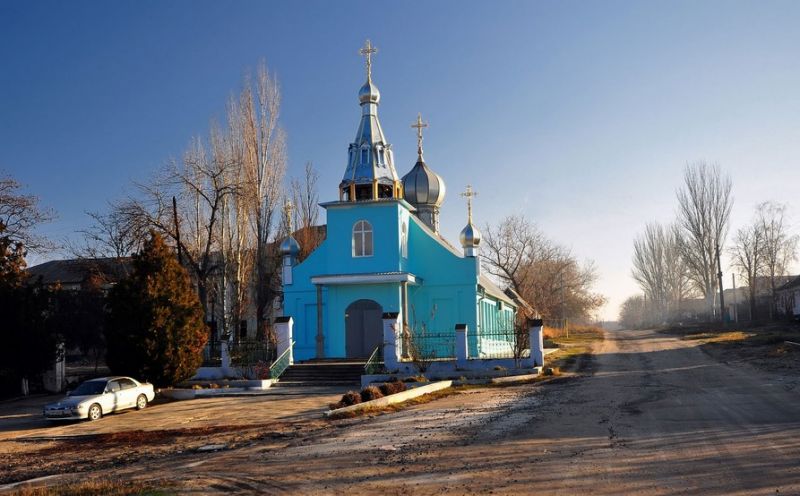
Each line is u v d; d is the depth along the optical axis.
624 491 9.77
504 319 57.41
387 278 38.44
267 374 33.09
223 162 44.50
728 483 9.96
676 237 93.44
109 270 51.50
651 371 30.28
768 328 58.56
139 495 11.14
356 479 11.38
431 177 55.28
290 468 12.70
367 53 44.16
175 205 41.69
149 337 29.50
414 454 13.20
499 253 80.31
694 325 82.06
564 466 11.41
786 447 12.19
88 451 17.78
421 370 31.00
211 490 11.31
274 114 46.97
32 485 13.39
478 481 10.73
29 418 26.69
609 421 15.95
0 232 36.91
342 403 22.17
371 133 42.78
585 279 106.19
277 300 57.56
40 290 36.25
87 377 39.50
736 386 22.27
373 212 40.25
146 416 24.88
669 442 13.08
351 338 39.69
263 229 46.50
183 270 31.36
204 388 31.41
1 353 34.00
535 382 27.80
